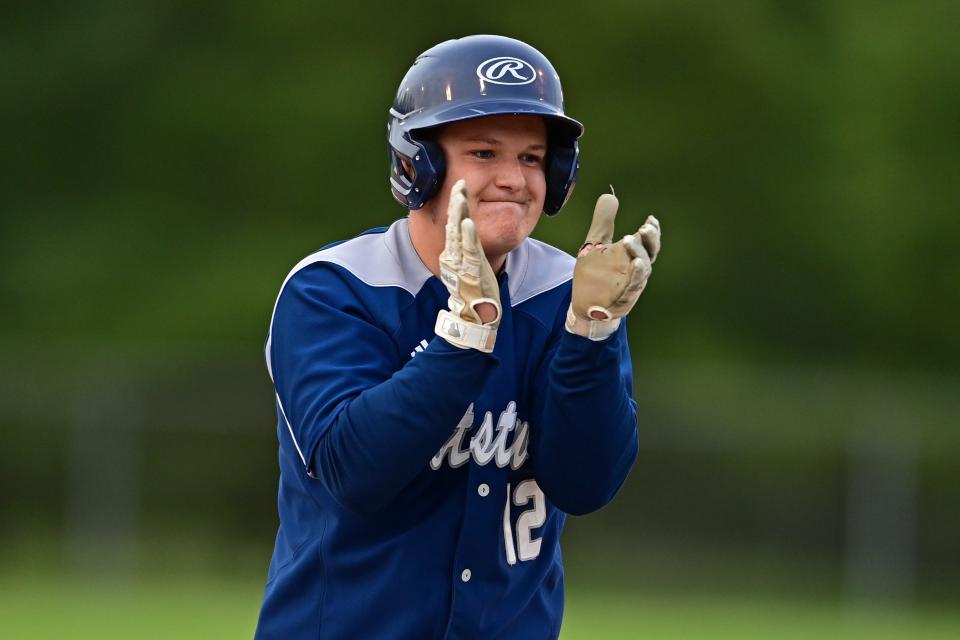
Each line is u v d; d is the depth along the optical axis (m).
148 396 54.12
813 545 55.28
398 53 67.19
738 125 66.88
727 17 66.81
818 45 68.12
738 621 42.53
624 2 66.38
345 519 11.35
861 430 53.66
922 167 67.44
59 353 55.84
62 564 53.00
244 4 67.75
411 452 10.40
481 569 11.41
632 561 55.47
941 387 62.44
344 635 11.49
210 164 67.31
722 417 55.72
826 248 66.88
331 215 66.81
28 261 65.81
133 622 36.62
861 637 39.59
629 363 12.00
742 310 66.88
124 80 68.19
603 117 66.44
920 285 66.88
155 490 54.16
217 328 64.25
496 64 11.06
